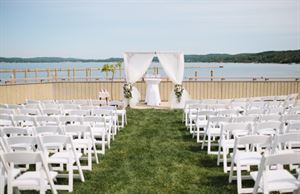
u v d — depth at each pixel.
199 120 7.43
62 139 4.25
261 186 3.32
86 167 5.26
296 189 3.28
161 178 4.86
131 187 4.52
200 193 4.29
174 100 12.43
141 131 8.31
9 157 3.40
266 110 6.99
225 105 8.07
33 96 13.63
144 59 12.77
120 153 6.26
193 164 5.54
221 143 5.28
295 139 3.83
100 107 7.95
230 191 4.34
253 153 4.50
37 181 3.68
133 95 13.08
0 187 3.68
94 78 15.48
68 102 9.24
